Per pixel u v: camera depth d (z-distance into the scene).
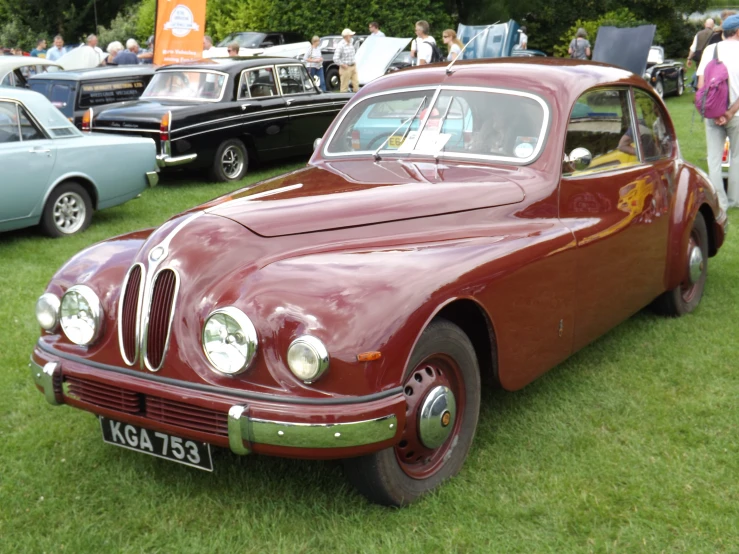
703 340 5.02
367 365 2.82
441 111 4.34
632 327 5.27
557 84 4.16
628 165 4.62
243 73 10.95
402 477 3.16
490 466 3.52
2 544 3.00
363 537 3.01
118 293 3.24
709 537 3.00
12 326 5.36
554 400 4.19
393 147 4.37
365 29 29.23
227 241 3.12
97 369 3.19
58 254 7.21
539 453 3.63
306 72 11.91
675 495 3.27
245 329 2.86
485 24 35.09
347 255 3.14
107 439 3.32
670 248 5.00
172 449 3.16
